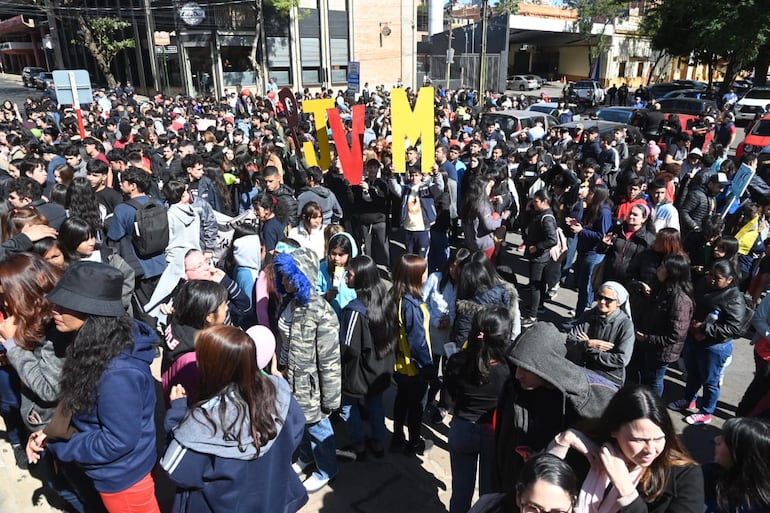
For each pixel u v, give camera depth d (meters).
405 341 3.88
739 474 2.32
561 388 2.44
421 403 4.06
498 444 2.74
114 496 2.49
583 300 6.43
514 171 9.54
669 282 4.26
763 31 24.70
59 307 2.38
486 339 2.98
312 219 5.44
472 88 35.25
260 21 29.80
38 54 49.97
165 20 30.64
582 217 7.28
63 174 6.00
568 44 54.41
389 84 36.81
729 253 4.70
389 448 4.27
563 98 31.08
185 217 5.26
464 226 6.55
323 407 3.49
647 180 8.47
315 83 34.34
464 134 12.25
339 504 3.66
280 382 2.50
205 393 2.28
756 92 23.69
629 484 2.01
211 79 32.00
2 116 18.06
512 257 9.07
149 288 5.41
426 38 46.91
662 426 2.00
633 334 3.94
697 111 19.67
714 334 4.33
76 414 2.37
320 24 33.44
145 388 2.47
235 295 3.99
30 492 3.60
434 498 3.75
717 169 9.38
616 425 2.04
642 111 15.75
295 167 8.63
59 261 3.76
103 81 38.56
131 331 2.46
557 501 1.83
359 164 7.46
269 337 3.07
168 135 11.37
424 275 3.88
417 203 7.11
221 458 2.16
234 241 4.96
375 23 35.25
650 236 5.46
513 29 45.28
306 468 3.89
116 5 33.88
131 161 6.85
